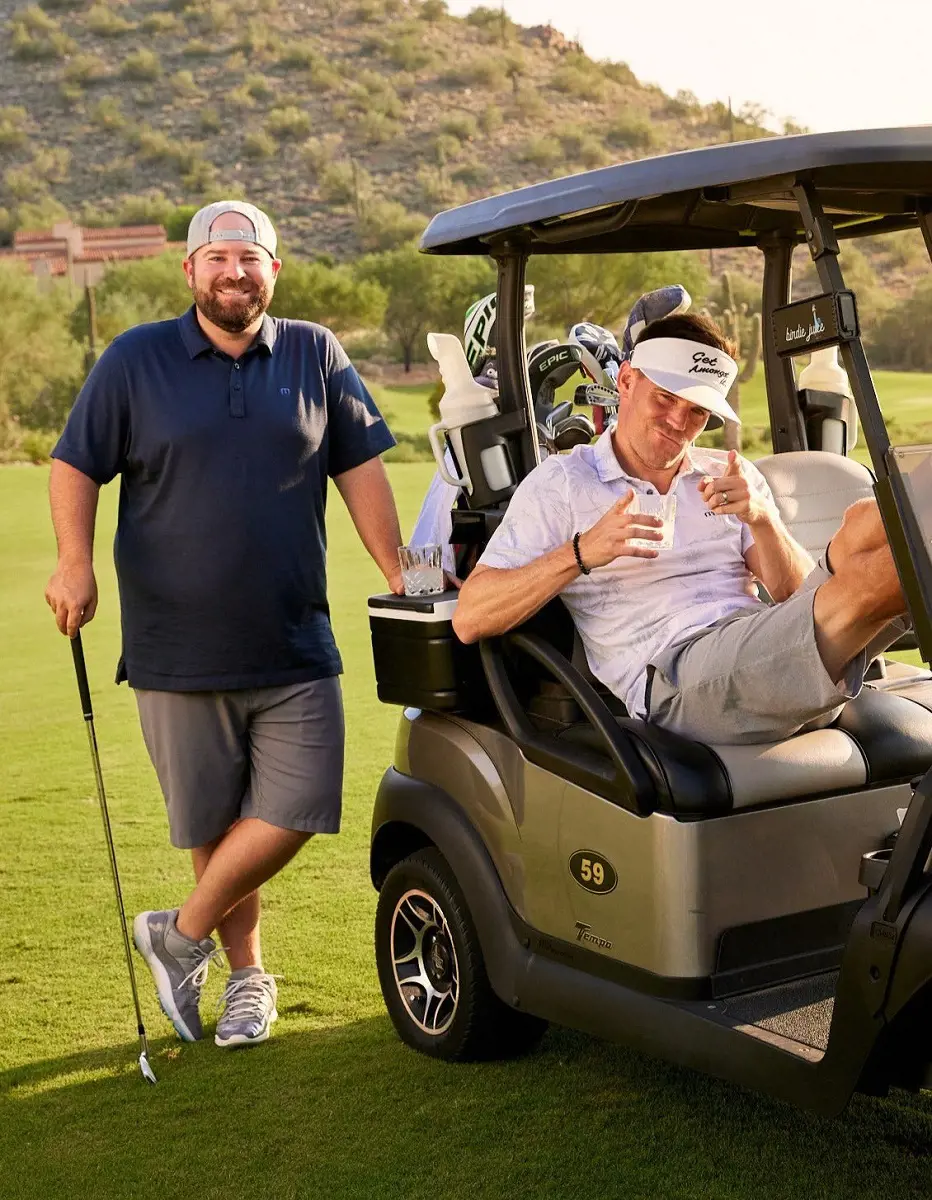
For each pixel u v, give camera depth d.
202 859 3.33
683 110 140.38
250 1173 2.56
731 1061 2.34
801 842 2.54
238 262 3.05
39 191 122.62
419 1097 2.84
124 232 98.25
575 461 2.86
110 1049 3.17
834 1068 2.17
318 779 3.19
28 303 47.25
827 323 2.19
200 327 3.13
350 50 147.25
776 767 2.51
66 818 5.14
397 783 3.11
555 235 2.84
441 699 2.90
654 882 2.46
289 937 3.80
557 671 2.64
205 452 3.07
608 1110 2.75
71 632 3.15
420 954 3.08
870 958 2.09
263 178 121.88
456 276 69.81
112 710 7.37
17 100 140.38
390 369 66.69
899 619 2.39
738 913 2.47
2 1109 2.88
